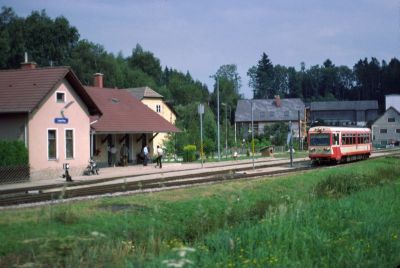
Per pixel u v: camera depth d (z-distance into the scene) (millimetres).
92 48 103812
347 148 44938
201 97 135000
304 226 12617
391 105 125812
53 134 33375
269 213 14359
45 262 10344
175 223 14805
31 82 33312
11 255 10844
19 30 91625
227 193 19969
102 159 41156
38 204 17844
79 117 35375
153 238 12250
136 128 43594
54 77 33281
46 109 32719
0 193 22719
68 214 13977
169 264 8609
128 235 12852
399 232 12047
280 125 92375
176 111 74875
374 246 10797
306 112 130750
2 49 86688
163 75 149000
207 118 66375
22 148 30016
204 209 16266
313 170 33438
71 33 96812
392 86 184125
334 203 16234
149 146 46938
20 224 13023
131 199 17781
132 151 45000
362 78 192125
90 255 10688
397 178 27656
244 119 119375
